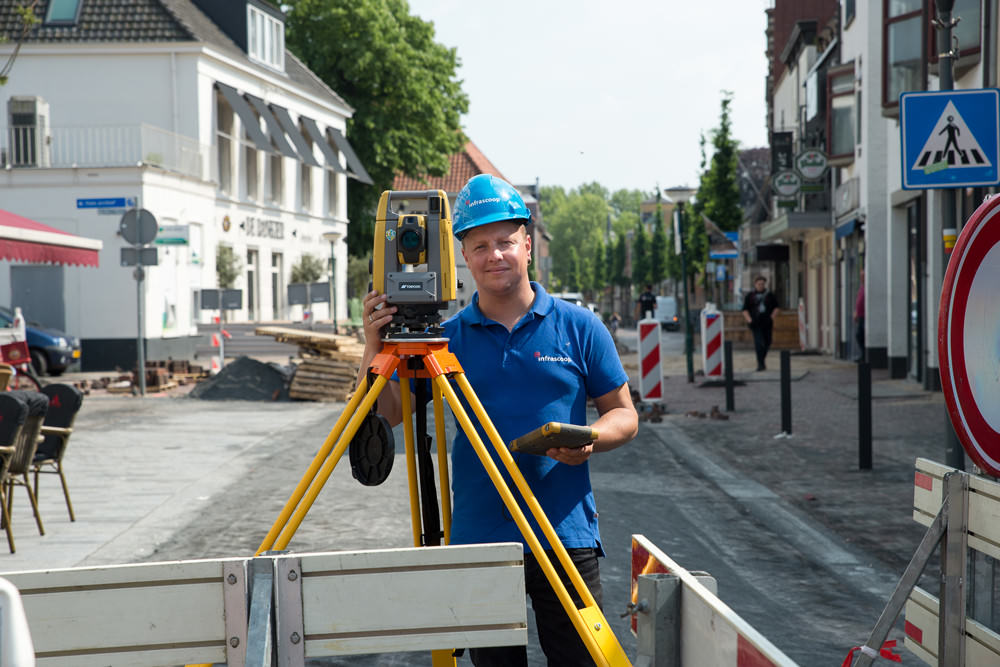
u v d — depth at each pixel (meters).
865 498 9.12
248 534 7.83
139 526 8.13
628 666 2.76
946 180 7.58
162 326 27.75
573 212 159.62
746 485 9.90
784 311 36.47
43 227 14.84
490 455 3.04
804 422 14.39
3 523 7.71
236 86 33.25
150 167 26.77
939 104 7.58
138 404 18.42
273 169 37.88
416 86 45.41
